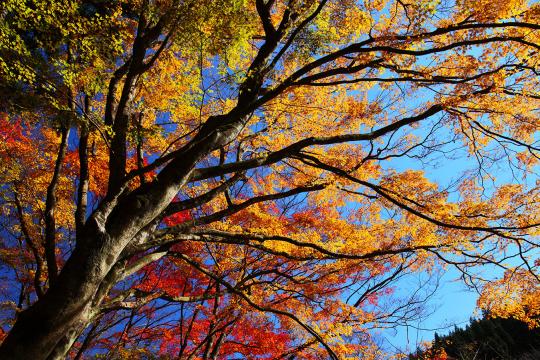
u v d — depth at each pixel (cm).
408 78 591
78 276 439
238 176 677
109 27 584
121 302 545
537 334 1955
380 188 627
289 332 911
